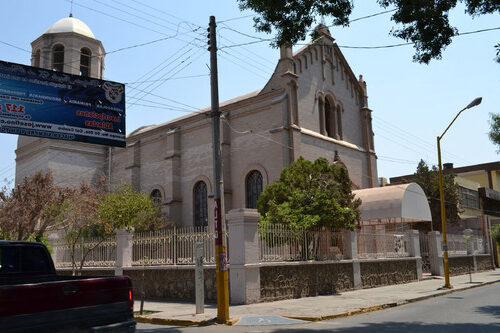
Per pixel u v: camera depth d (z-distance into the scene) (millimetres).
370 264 21641
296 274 16719
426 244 29500
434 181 37906
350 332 9500
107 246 19641
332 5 12336
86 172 38875
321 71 31891
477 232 41156
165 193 34031
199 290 12812
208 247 16016
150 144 36906
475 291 20250
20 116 13188
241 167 29547
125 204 19484
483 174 59094
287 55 28703
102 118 14695
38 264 7691
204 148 32438
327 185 19312
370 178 34438
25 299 5547
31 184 20531
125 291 6836
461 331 9281
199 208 32531
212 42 13062
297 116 28141
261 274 15242
